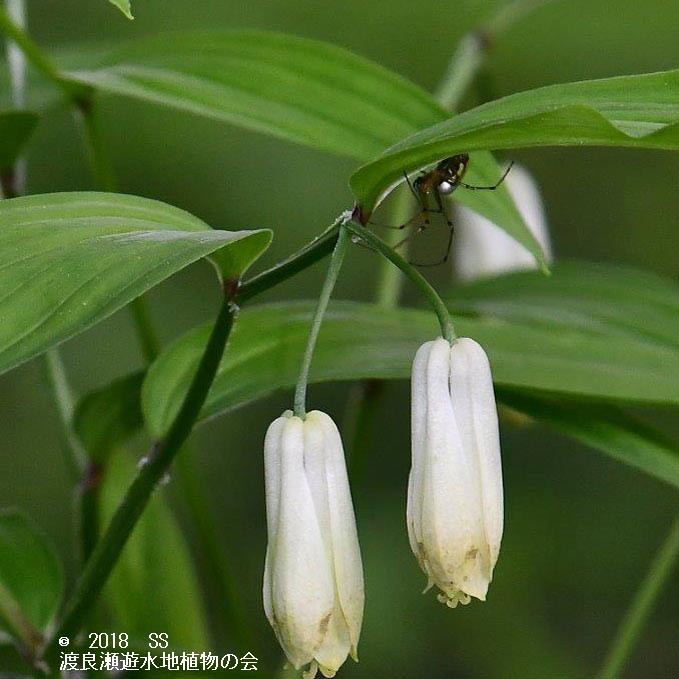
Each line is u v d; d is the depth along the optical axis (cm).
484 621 84
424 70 86
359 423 48
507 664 82
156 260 38
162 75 44
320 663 39
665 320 47
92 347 83
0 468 84
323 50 43
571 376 43
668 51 79
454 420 39
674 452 43
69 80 46
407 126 43
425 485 39
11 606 44
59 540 83
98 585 42
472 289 48
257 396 42
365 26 86
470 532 39
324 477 39
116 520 42
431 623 83
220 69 44
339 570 39
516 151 59
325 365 43
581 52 79
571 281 48
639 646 86
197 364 43
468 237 55
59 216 39
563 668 82
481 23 51
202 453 86
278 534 39
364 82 43
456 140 39
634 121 39
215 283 86
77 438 46
